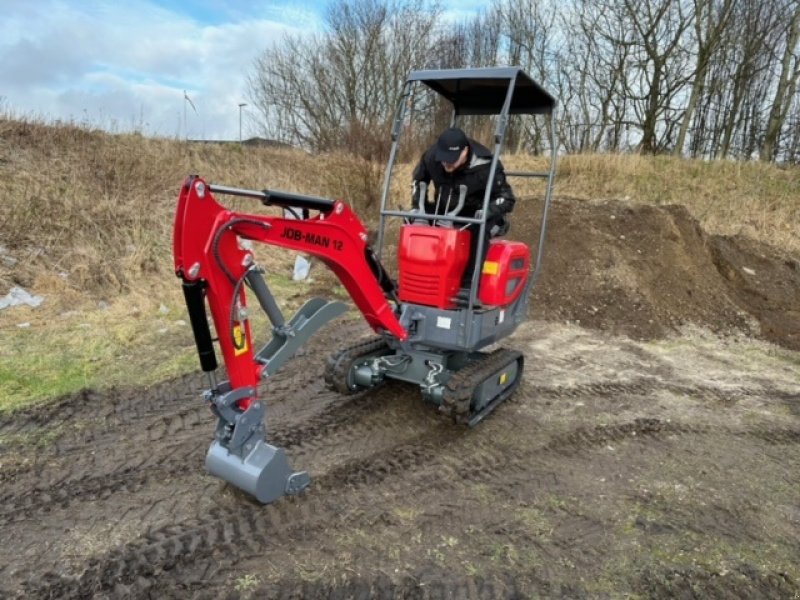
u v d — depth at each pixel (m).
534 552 3.07
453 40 25.84
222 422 3.10
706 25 19.45
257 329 6.30
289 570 2.82
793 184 14.20
